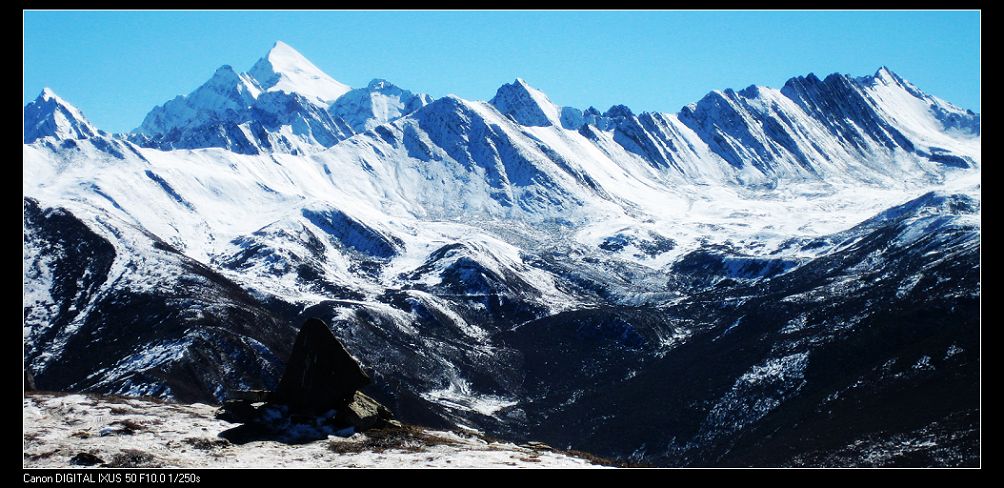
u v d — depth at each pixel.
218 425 59.31
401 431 59.44
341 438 57.31
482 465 52.47
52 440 53.44
